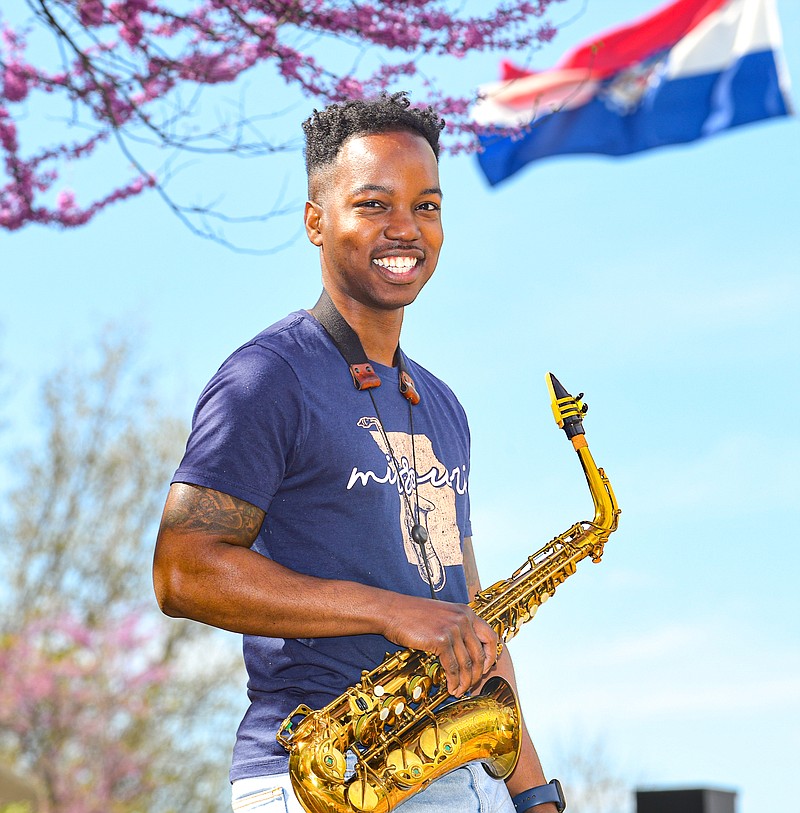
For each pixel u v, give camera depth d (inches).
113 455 861.8
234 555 102.7
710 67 522.3
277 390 109.0
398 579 111.7
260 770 106.1
